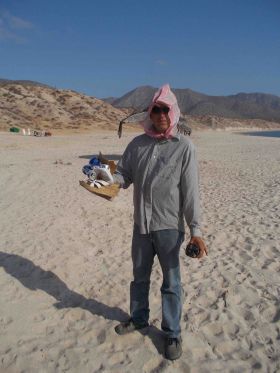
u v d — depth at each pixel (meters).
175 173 3.13
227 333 3.73
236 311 4.10
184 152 3.10
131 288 3.60
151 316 3.95
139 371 3.22
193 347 3.50
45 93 81.31
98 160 3.56
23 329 3.77
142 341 3.58
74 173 13.34
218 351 3.47
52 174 13.06
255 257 5.54
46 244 5.98
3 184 11.12
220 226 7.07
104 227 6.95
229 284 4.67
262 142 38.22
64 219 7.35
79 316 3.99
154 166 3.16
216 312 4.06
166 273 3.33
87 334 3.69
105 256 5.55
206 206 8.77
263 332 3.74
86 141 33.66
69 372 3.21
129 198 9.43
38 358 3.38
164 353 3.40
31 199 9.12
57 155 20.81
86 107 78.94
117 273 4.97
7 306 4.17
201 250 3.17
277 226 7.01
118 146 28.36
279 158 20.70
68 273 4.96
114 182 3.38
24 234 6.45
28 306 4.17
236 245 6.04
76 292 4.48
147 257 3.41
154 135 3.15
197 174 3.15
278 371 3.22
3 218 7.43
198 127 108.38
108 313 4.04
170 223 3.20
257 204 8.90
